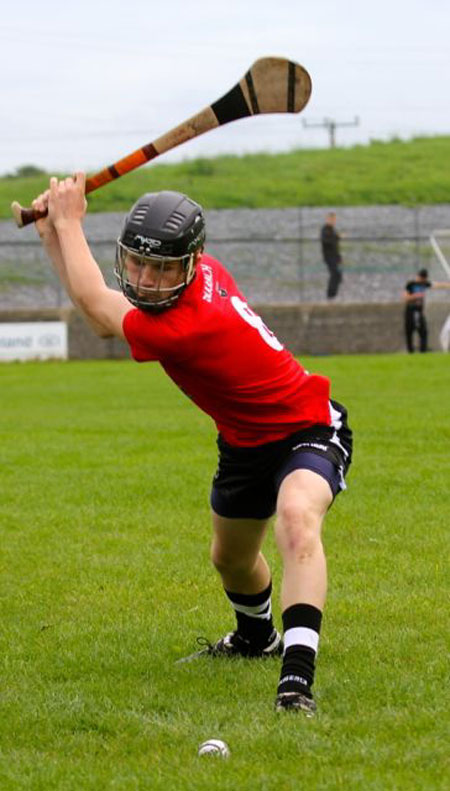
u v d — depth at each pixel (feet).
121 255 44.75
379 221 422.00
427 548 78.38
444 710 45.80
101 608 66.13
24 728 46.50
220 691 50.24
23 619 64.34
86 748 44.09
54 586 71.51
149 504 96.84
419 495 96.37
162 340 45.47
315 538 45.73
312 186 499.51
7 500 99.76
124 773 40.93
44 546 82.69
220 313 46.03
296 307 309.63
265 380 47.42
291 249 390.21
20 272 372.38
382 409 154.81
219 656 55.93
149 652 56.85
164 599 67.82
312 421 48.78
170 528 87.81
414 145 573.33
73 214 48.37
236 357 46.62
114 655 56.29
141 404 174.29
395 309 308.60
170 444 129.59
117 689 50.90
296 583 45.21
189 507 95.40
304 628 44.93
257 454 48.88
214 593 68.85
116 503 97.55
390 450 120.16
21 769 42.01
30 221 49.42
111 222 413.80
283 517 46.06
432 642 56.54
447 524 85.92
